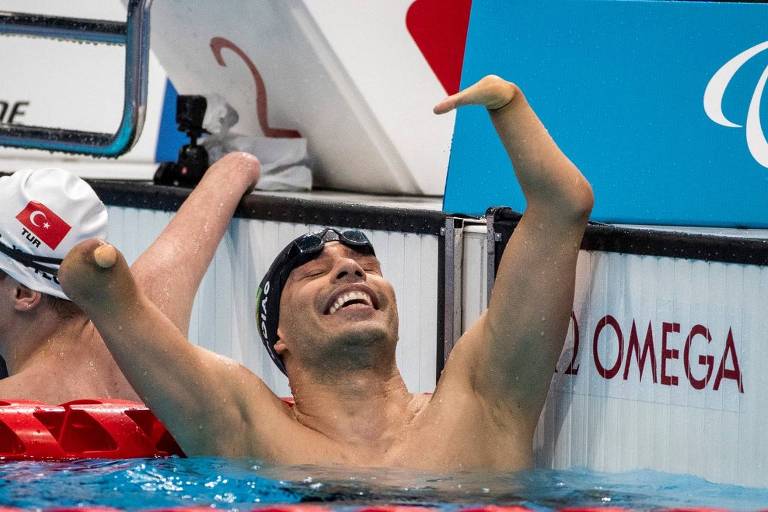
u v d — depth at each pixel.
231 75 15.58
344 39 14.18
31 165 18.83
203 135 16.06
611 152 11.64
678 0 11.91
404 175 14.84
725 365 10.25
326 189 15.71
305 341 10.61
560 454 11.31
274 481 9.79
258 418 10.42
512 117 10.28
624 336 10.83
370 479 9.96
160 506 9.07
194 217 13.00
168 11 15.13
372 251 11.02
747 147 11.57
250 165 13.73
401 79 14.45
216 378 10.30
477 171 11.77
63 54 20.33
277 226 13.20
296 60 14.59
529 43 11.90
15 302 11.72
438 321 11.92
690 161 11.58
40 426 10.53
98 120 20.56
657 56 11.77
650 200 11.52
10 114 20.17
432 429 10.52
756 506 9.51
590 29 11.84
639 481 10.38
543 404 10.84
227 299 13.70
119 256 9.74
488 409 10.72
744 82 11.70
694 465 10.48
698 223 11.48
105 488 9.53
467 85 11.88
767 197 11.44
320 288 10.55
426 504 9.33
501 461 10.61
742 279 10.11
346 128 14.83
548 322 10.42
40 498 9.22
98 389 11.69
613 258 10.86
